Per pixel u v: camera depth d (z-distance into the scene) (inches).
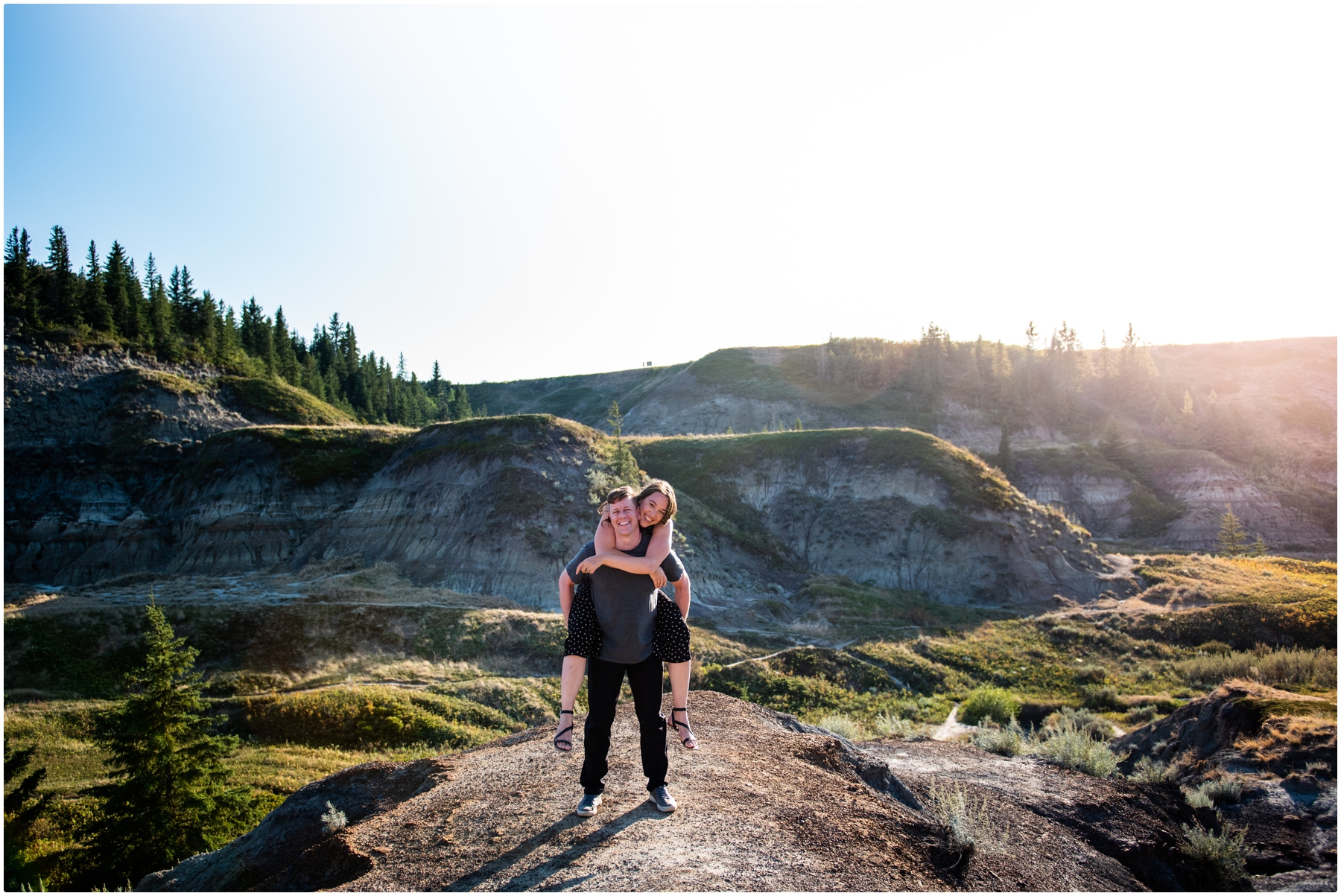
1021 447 4195.4
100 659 1229.1
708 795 216.7
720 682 1261.1
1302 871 374.3
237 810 708.0
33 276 3041.3
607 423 5561.0
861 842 195.5
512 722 1144.8
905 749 489.7
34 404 2568.9
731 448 2642.7
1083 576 1998.0
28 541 2098.9
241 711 1063.0
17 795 676.7
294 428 2438.5
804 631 1665.8
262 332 4215.1
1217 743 590.6
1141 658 1503.4
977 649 1530.5
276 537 2058.3
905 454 2381.9
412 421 4832.7
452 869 179.5
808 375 5280.5
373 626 1403.8
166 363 3157.0
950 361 5182.1
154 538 2092.8
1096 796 390.0
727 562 2039.9
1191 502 3213.6
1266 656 1393.9
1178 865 350.3
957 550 2038.6
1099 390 4746.6
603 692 198.1
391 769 287.0
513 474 1996.8
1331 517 3102.9
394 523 2023.9
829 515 2285.9
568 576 199.3
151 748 689.0
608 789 221.6
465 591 1732.3
